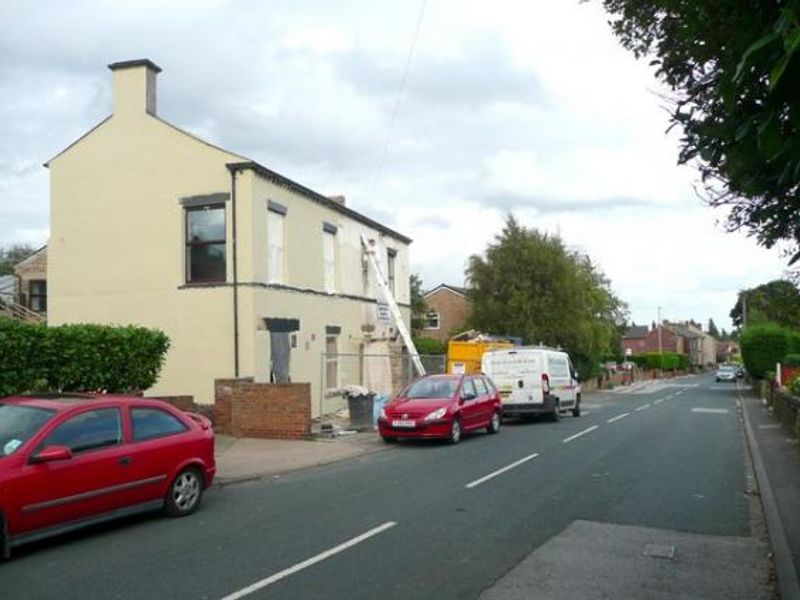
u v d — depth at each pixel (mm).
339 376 23984
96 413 8352
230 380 17688
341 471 13141
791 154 3262
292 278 21078
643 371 83625
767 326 46656
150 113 20297
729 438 19156
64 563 7055
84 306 20406
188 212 19828
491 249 42438
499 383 23859
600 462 14156
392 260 29969
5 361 11164
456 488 11219
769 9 3014
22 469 7297
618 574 6824
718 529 8695
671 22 5219
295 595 6109
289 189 21047
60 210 20812
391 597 6082
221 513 9414
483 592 6242
